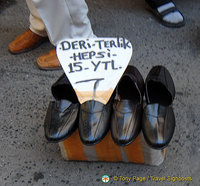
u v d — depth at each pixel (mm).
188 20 2244
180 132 1544
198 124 1576
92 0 2484
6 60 2059
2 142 1589
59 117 1252
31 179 1422
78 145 1331
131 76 1286
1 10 2473
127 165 1429
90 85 1136
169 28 2189
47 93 1824
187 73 1862
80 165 1450
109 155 1380
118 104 1232
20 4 2516
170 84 1322
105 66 1163
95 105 1193
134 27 2219
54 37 1799
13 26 2324
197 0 2418
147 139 1178
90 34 1875
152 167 1411
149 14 2314
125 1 2457
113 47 1210
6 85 1897
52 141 1228
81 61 1176
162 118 1197
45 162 1479
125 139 1156
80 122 1204
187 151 1467
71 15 1679
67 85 1332
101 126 1188
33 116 1706
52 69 1946
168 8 2215
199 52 1995
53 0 1589
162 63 1941
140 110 1243
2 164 1490
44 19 1692
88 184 1380
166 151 1472
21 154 1526
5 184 1411
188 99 1708
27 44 2068
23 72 1966
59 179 1410
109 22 2275
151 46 2062
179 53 1997
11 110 1749
